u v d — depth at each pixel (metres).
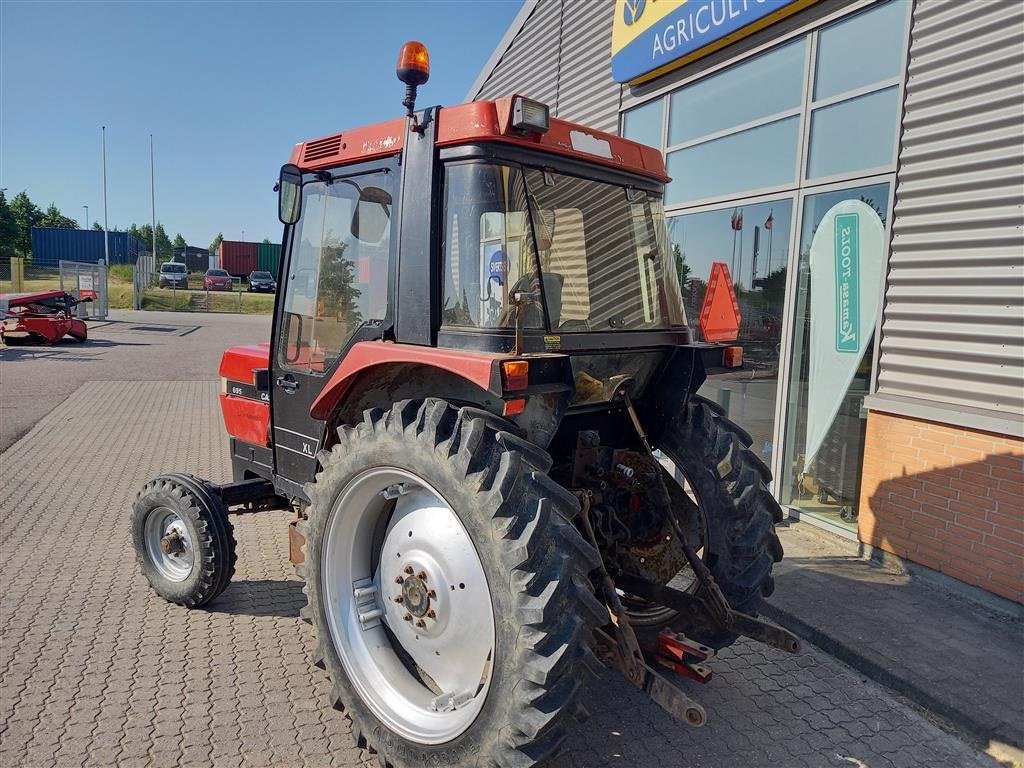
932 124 4.43
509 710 2.20
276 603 4.15
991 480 4.15
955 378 4.35
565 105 8.40
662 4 6.36
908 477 4.61
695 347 3.25
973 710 3.18
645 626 3.30
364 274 3.14
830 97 5.14
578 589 2.22
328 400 3.11
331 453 2.89
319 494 2.88
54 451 7.64
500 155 2.65
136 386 11.95
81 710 3.05
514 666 2.18
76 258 41.00
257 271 43.81
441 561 2.59
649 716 3.17
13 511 5.70
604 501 3.13
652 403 3.38
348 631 2.87
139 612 3.99
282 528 5.48
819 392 5.39
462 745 2.37
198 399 10.88
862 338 5.03
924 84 4.46
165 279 40.12
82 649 3.57
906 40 4.55
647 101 7.00
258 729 2.96
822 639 3.83
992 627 3.95
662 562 3.28
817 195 5.32
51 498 6.05
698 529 3.27
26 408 9.89
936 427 4.43
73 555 4.81
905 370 4.64
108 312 29.09
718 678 3.52
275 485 3.89
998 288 4.12
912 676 3.44
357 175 3.17
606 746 2.96
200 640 3.69
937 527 4.45
